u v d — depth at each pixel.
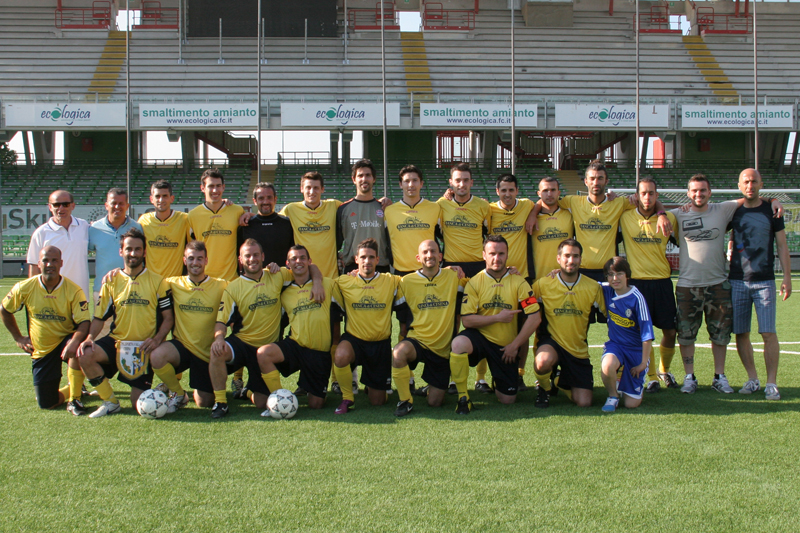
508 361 4.09
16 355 6.01
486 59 21.80
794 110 18.41
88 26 21.58
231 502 2.61
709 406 4.00
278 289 4.17
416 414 3.94
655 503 2.57
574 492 2.68
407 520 2.43
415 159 21.91
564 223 4.73
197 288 4.16
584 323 4.13
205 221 4.76
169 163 21.77
